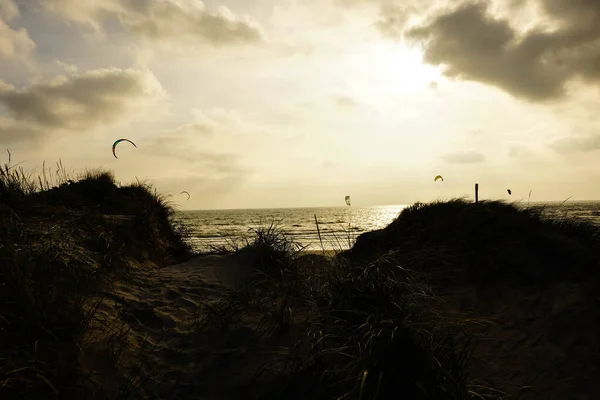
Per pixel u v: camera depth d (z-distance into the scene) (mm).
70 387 2547
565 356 3150
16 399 2295
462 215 6035
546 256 4617
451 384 2611
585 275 4102
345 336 3146
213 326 3621
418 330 2984
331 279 4090
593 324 3395
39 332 2770
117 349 3094
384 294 3449
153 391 2787
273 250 5582
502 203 6379
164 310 3904
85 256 4457
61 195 7332
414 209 7352
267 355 3221
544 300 3943
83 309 3383
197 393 2826
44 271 3447
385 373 2660
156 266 6109
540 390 2848
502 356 3275
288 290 4281
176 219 9156
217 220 69250
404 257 4855
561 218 5906
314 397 2699
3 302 2801
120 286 4332
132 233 6309
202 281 4797
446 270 4918
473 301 4270
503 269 4602
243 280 4852
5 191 5633
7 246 3371
